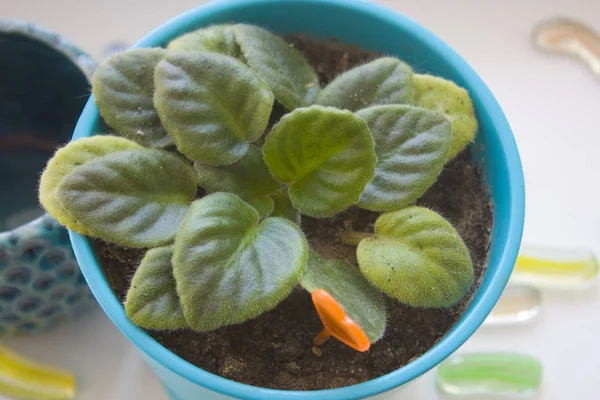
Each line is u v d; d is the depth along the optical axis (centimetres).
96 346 37
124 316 28
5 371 36
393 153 30
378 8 33
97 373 37
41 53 35
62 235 32
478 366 37
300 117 28
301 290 31
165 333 30
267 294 27
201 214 27
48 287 34
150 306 28
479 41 42
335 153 29
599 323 38
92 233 28
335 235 32
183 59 29
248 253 28
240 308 27
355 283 30
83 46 41
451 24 42
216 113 29
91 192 28
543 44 42
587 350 38
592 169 41
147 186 29
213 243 27
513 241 30
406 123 30
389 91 31
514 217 30
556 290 39
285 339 30
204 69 29
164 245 29
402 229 30
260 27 33
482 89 32
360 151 28
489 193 32
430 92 32
